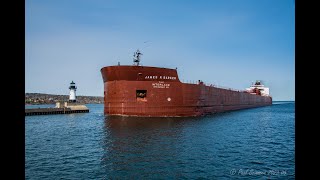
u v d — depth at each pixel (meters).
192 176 14.95
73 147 23.98
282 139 28.00
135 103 43.69
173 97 45.38
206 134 29.88
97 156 20.03
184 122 40.06
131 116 43.72
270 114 68.31
